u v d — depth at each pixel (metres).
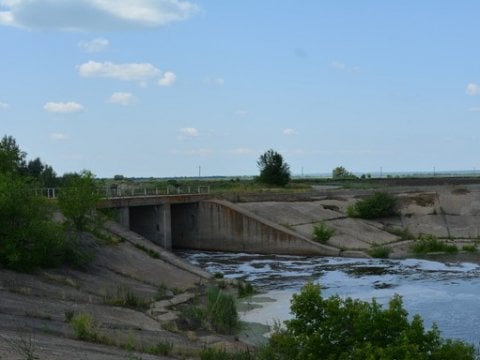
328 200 91.06
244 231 73.75
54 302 32.16
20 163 72.62
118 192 72.69
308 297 18.97
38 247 39.59
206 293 44.00
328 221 80.44
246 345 29.33
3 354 17.88
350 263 62.25
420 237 76.06
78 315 27.31
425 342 16.98
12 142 71.75
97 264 45.81
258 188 105.19
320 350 17.89
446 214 85.50
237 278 53.53
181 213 79.81
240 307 40.66
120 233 56.59
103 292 38.88
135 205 67.81
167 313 35.66
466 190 92.38
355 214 84.56
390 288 47.94
